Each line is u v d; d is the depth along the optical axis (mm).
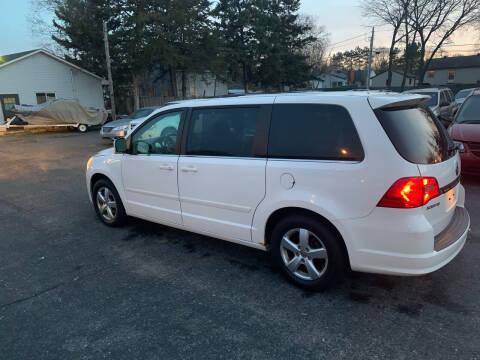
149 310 3039
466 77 55281
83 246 4453
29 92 25078
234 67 33562
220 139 3615
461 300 3033
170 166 4000
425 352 2439
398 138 2697
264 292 3268
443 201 2941
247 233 3496
